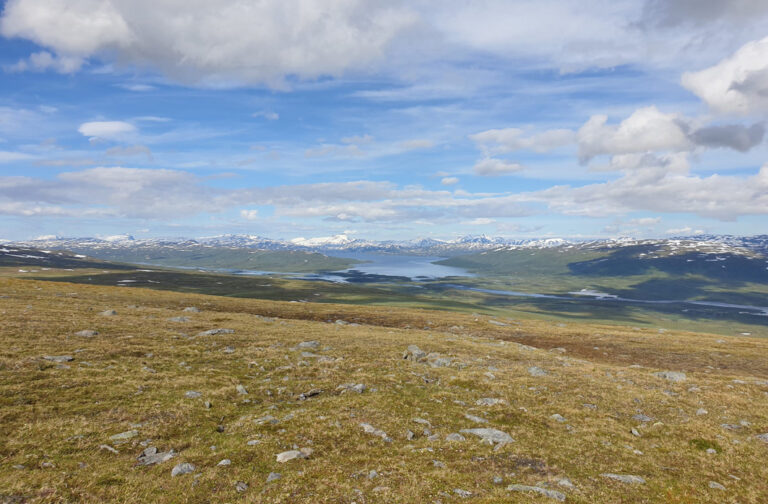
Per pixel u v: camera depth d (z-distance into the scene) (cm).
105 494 1204
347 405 2258
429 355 3859
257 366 3044
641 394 2889
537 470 1598
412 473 1472
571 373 3478
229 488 1288
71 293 7444
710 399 2833
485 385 2895
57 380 2188
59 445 1497
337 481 1372
